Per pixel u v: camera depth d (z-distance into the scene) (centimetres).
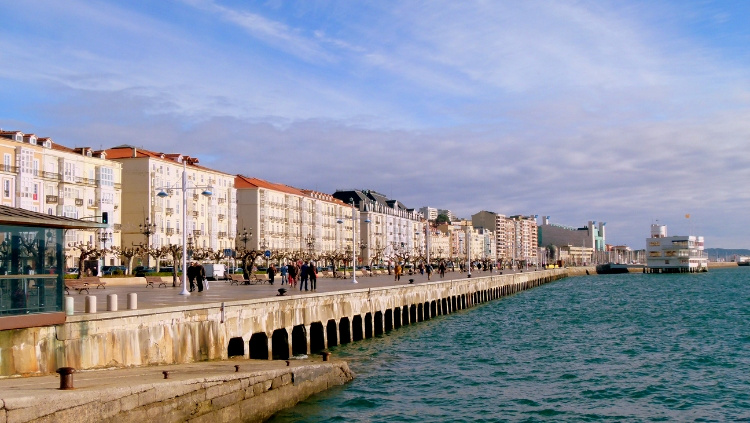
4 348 2095
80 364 2334
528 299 10312
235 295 4297
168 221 11544
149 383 1895
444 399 2998
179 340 2809
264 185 14900
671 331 5678
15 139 8869
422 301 6569
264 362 2912
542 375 3588
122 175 11081
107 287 6069
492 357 4175
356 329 4866
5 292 2094
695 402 3017
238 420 2236
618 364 3950
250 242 14050
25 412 1511
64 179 9456
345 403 2844
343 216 18662
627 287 14288
